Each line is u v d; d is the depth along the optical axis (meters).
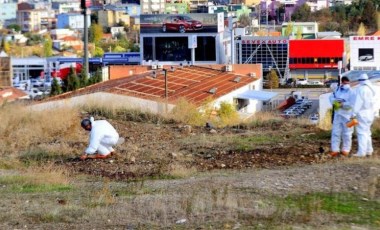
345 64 103.00
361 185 15.78
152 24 105.81
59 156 22.97
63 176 19.31
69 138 26.38
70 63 123.62
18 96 74.69
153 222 13.83
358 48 95.88
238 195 15.41
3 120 27.95
